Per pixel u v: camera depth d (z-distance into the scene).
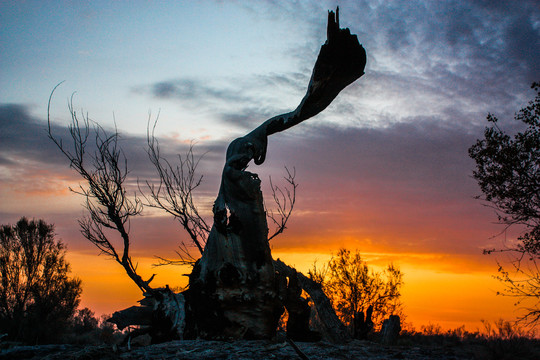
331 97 10.29
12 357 7.63
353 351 8.18
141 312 11.10
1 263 31.56
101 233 12.76
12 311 30.50
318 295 12.87
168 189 15.59
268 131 10.82
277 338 9.55
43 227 33.81
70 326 31.94
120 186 13.16
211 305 9.39
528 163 15.81
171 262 15.18
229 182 9.92
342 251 19.77
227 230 9.70
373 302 18.98
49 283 32.31
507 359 7.94
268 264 9.70
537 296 13.73
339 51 9.65
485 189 16.59
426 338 13.74
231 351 7.72
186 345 8.32
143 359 7.18
